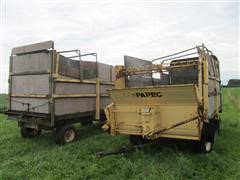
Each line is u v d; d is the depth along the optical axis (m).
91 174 5.43
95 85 9.97
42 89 8.38
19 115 9.05
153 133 6.43
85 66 9.51
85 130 10.70
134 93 6.81
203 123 6.41
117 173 5.47
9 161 6.43
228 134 9.16
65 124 8.69
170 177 5.10
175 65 7.53
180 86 5.96
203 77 6.38
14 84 9.46
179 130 6.37
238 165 5.83
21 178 5.33
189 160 6.07
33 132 9.62
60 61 8.39
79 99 9.20
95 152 7.16
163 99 6.44
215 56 8.79
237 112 16.42
